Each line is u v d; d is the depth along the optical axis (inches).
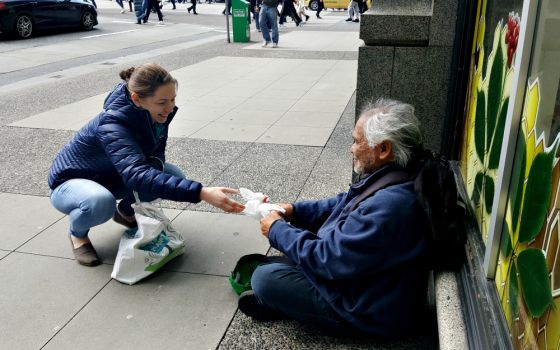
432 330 102.8
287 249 96.3
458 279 100.0
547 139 65.6
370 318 94.0
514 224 78.6
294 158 205.5
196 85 347.3
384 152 92.4
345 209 96.1
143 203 121.8
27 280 124.6
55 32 644.1
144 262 121.6
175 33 673.0
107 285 122.4
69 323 109.6
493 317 82.5
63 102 304.2
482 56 117.0
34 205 165.2
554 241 61.6
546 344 62.4
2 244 141.1
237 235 144.9
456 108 145.2
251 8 793.6
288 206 114.6
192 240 142.3
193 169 195.8
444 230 87.0
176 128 250.2
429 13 147.1
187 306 114.7
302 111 278.1
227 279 124.4
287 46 536.1
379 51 149.8
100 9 1072.2
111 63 437.4
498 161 91.0
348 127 247.3
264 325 108.0
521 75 75.4
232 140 230.2
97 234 144.9
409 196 88.6
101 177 128.6
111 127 115.9
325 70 393.7
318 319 98.2
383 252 88.6
